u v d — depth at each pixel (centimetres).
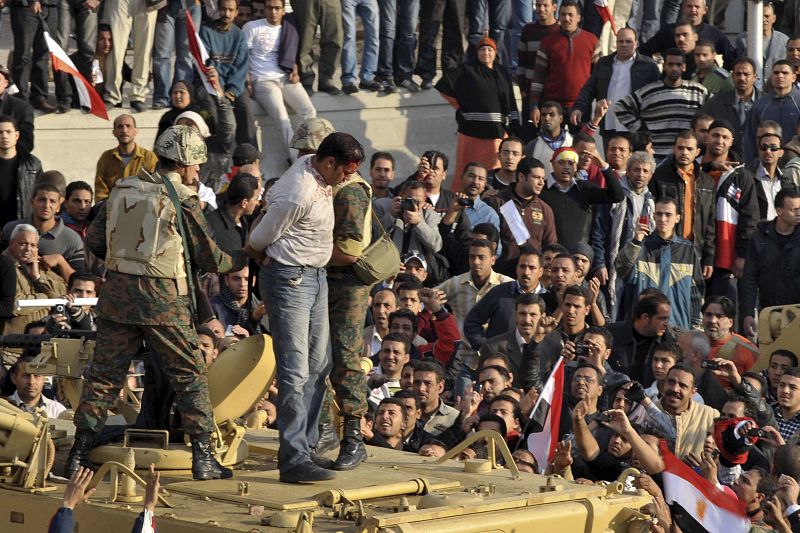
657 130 5206
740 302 4531
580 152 4738
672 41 5516
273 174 5666
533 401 3334
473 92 5391
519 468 2969
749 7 5628
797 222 4438
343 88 5903
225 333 3844
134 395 2788
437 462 2472
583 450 2809
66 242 4316
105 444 2369
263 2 5750
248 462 2472
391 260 2406
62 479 2252
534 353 3675
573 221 4531
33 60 5488
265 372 2416
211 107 5184
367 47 5956
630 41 5344
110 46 5594
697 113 5078
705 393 3506
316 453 2442
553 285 3975
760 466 3195
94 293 3991
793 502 2920
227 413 2397
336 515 2047
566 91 5434
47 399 3509
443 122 6019
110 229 2309
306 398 2344
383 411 3145
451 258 4409
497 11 5941
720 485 2858
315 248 2283
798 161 4875
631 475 2459
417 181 4441
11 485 2167
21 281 4053
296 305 2272
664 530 2362
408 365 3375
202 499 2139
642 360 3753
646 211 4522
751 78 5222
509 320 3950
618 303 4544
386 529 1900
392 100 5962
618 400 3173
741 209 4669
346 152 2270
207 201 4628
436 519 1972
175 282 2292
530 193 4534
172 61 5734
